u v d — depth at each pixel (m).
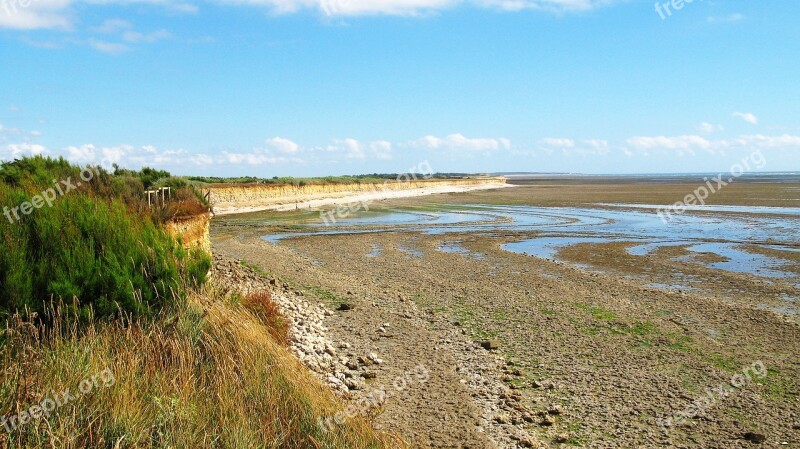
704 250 26.61
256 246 28.78
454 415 8.58
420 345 11.95
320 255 25.78
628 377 10.27
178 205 16.75
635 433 8.15
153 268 8.87
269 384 7.10
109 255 8.47
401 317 14.23
